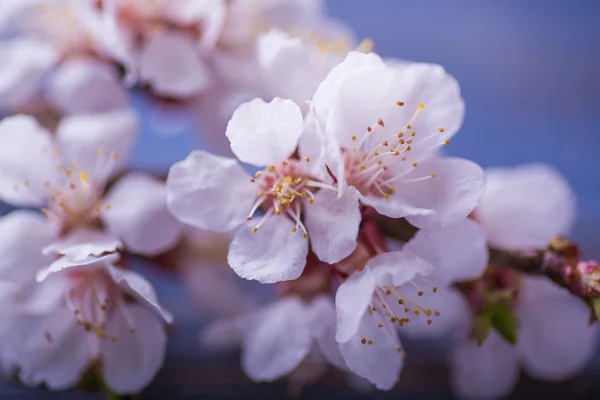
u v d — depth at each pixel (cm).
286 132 20
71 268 22
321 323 23
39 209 24
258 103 20
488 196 23
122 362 22
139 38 24
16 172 22
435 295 21
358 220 20
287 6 26
